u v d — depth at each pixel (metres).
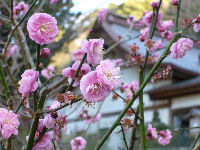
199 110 2.02
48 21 0.29
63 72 0.31
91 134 1.08
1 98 0.49
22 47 0.47
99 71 0.27
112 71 0.28
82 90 0.27
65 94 0.28
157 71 0.42
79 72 0.30
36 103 0.28
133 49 0.53
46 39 0.28
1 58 0.40
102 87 0.27
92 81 0.27
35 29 0.28
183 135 1.54
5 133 0.28
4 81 0.31
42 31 0.28
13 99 0.34
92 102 0.28
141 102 0.40
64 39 0.77
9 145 0.29
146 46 0.45
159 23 0.55
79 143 0.67
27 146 0.28
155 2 0.49
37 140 0.29
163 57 0.34
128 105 0.33
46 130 0.29
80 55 0.35
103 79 0.27
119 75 0.28
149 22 0.56
